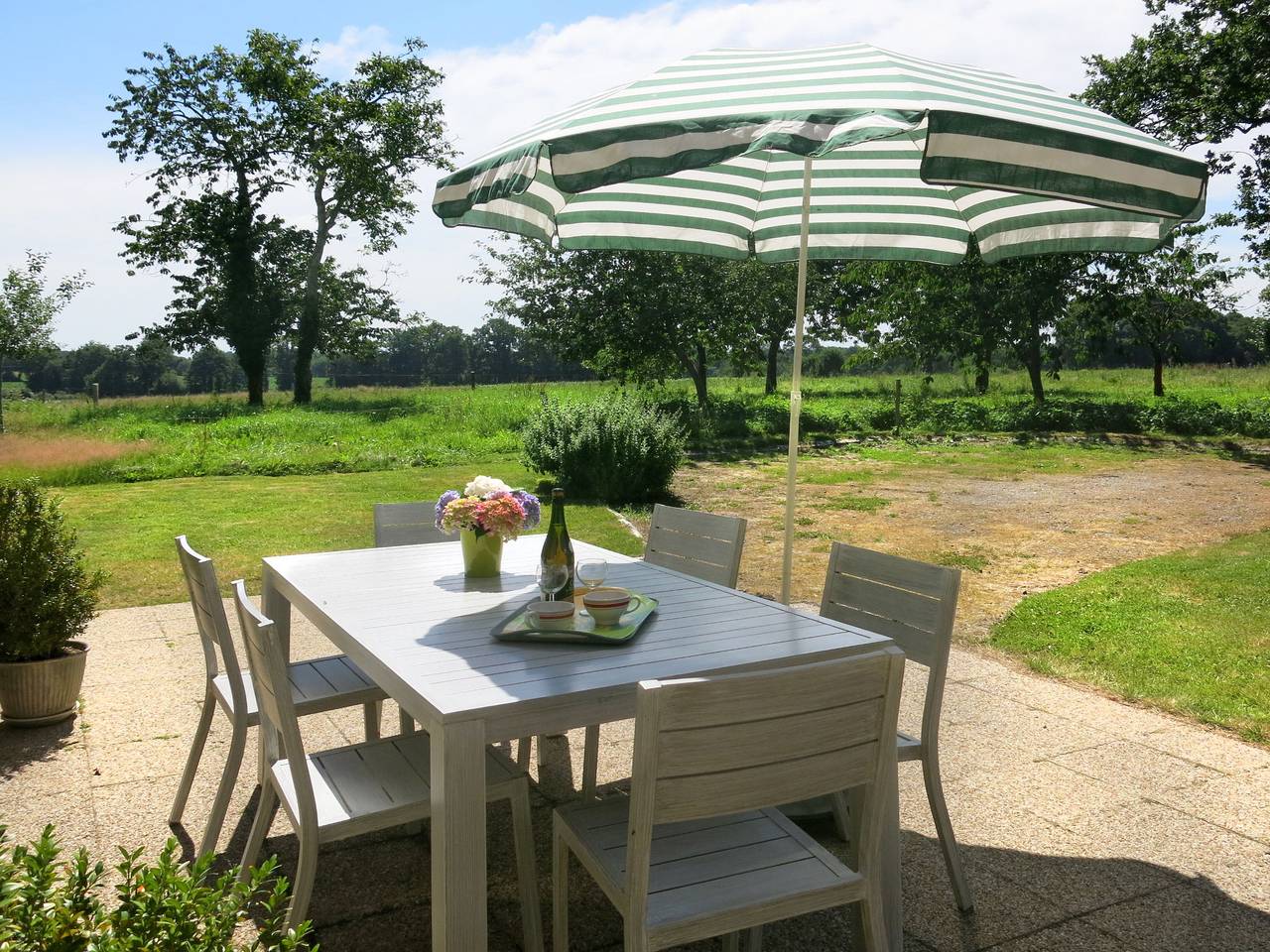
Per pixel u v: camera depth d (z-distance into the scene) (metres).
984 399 23.64
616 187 4.27
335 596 3.01
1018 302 21.66
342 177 30.20
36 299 19.53
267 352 30.70
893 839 2.41
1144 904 2.67
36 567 3.90
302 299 30.83
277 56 29.45
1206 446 16.67
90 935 1.26
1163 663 4.82
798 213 4.49
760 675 1.74
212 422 20.97
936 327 22.75
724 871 2.00
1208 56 16.53
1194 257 21.92
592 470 10.66
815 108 2.29
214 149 29.39
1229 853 2.96
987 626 5.69
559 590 2.85
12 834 3.03
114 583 6.52
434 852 2.03
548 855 2.97
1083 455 15.48
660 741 1.69
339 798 2.33
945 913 2.62
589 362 21.67
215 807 2.85
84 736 3.88
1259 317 25.14
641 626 2.70
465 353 76.94
